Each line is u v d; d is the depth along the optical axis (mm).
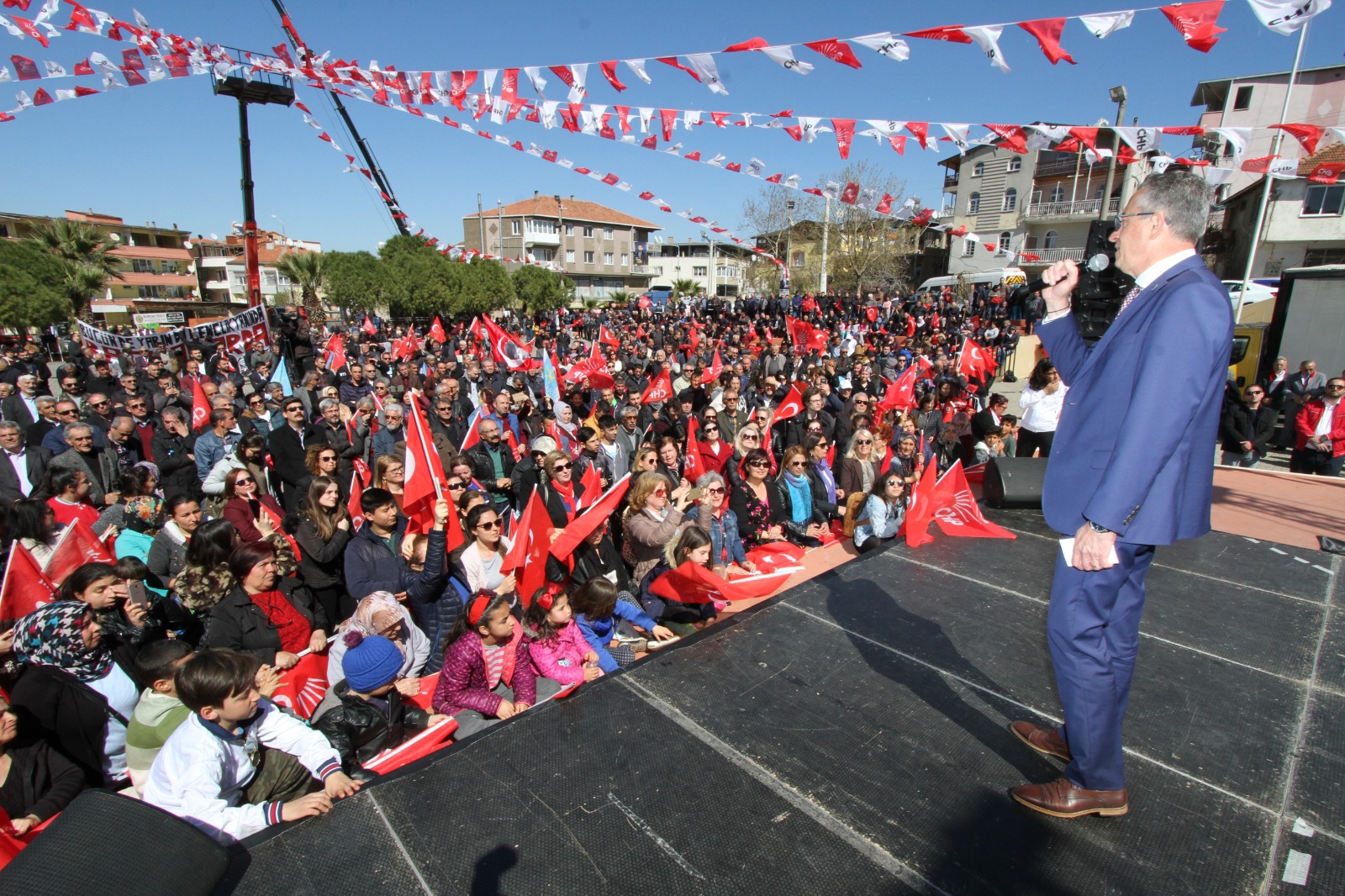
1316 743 2256
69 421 7047
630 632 4684
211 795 2564
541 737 2316
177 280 59844
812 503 6645
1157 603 3312
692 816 1970
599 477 5766
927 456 8453
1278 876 1733
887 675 2684
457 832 1928
